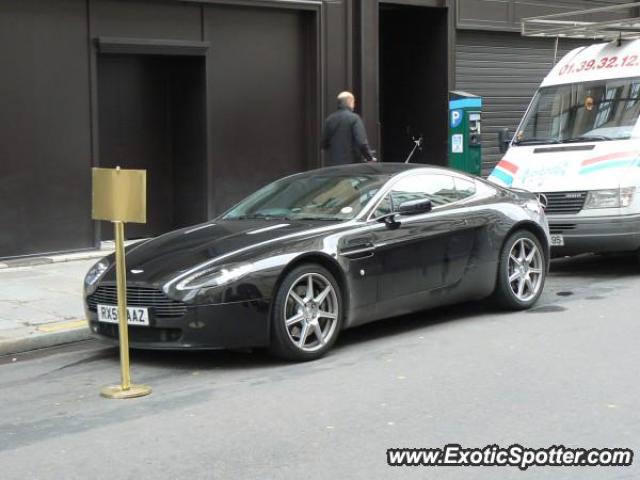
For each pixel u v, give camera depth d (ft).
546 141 35.99
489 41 54.03
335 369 21.35
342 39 46.37
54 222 37.40
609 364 20.93
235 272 21.13
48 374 22.31
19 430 17.70
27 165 36.47
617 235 32.22
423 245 24.62
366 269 23.27
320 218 24.36
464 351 22.61
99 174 19.80
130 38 38.99
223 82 42.47
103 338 22.74
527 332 24.50
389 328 25.72
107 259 23.91
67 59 37.37
